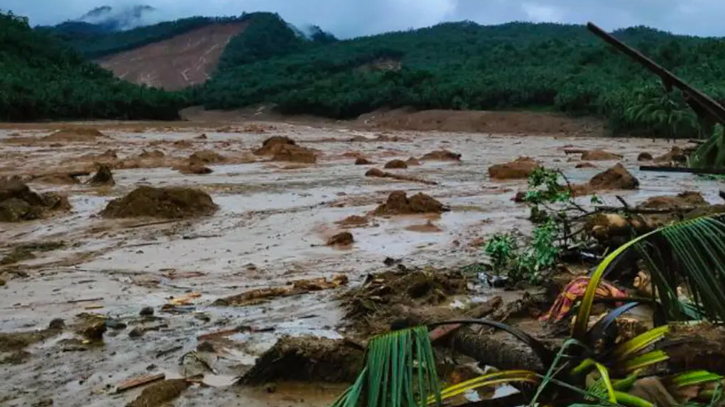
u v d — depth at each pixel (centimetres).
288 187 1848
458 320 290
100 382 493
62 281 829
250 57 16600
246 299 716
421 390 245
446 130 7000
